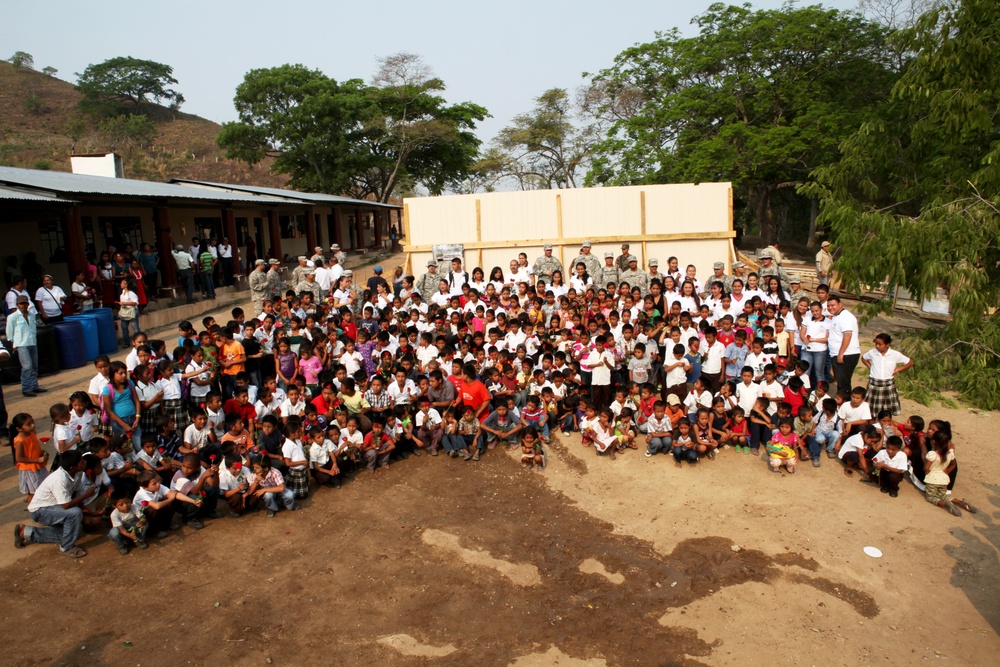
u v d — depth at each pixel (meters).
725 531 7.97
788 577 7.05
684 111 27.95
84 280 14.57
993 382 11.37
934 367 12.11
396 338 11.84
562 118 44.25
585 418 10.24
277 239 25.50
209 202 19.84
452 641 6.14
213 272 20.25
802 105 26.41
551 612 6.55
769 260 14.91
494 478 9.46
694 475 9.36
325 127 42.53
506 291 13.66
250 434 9.09
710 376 11.04
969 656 5.89
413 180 49.31
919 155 14.02
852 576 7.05
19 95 85.12
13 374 12.49
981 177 12.37
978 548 7.51
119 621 6.35
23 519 7.96
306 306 13.01
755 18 28.12
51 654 5.89
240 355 10.62
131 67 88.00
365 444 9.56
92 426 8.44
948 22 12.79
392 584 6.99
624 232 16.50
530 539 7.88
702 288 15.54
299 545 7.71
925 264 12.10
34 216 14.23
